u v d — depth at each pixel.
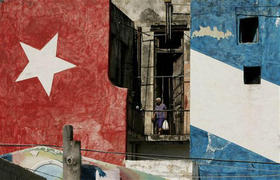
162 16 33.28
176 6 33.38
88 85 28.89
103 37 29.03
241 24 29.36
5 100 29.52
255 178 27.92
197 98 28.78
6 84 29.61
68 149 21.00
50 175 26.20
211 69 28.89
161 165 27.53
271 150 28.06
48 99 29.12
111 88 28.67
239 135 28.33
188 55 32.09
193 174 27.30
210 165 28.17
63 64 29.27
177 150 30.80
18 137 29.08
